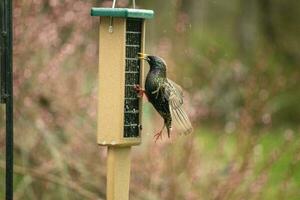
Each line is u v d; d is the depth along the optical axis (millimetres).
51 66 12789
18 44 12906
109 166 8469
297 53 25453
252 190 12805
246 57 25500
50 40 12922
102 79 8359
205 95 15266
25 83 13008
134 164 13008
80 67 13391
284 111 24984
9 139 8453
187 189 12883
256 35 25938
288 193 13852
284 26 26109
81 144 13055
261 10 26016
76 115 13125
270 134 21109
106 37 8328
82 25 13445
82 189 12695
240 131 13305
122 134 8352
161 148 13008
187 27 15109
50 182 12898
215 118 16141
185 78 13844
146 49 15812
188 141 13055
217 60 16938
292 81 18594
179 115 8344
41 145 13102
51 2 12992
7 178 8508
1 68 8422
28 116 13016
